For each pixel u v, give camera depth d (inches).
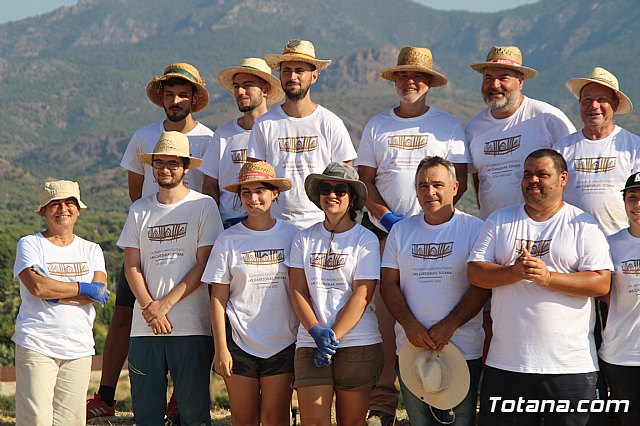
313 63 307.6
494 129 308.2
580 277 249.6
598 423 255.3
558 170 254.4
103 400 344.2
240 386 276.1
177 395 286.4
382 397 302.7
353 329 267.9
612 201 283.3
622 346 257.6
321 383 265.3
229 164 328.8
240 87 326.3
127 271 290.8
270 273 277.7
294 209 305.9
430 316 266.1
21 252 288.0
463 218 272.1
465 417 265.1
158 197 294.4
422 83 310.3
